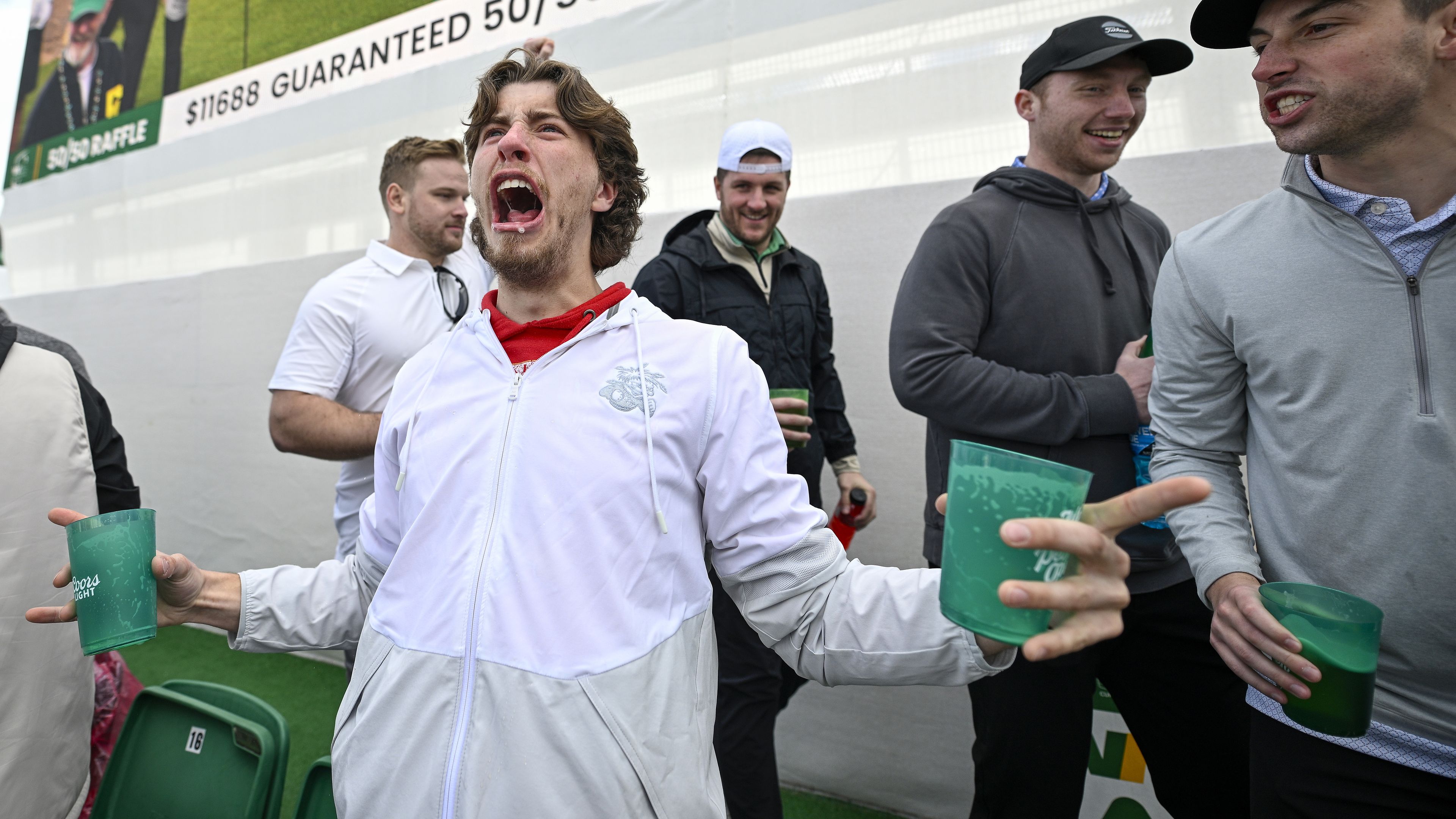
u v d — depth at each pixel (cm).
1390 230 95
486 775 79
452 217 199
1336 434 98
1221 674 138
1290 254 103
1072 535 62
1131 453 144
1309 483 102
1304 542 103
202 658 325
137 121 412
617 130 104
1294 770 104
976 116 211
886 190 221
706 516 93
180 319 375
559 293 100
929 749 211
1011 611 67
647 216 254
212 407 361
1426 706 96
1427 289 93
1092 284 148
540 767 78
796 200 235
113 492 153
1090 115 145
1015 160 163
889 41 223
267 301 343
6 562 130
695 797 84
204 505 363
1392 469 95
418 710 83
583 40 271
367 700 87
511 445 89
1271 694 94
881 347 223
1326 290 99
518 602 83
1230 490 116
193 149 386
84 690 143
